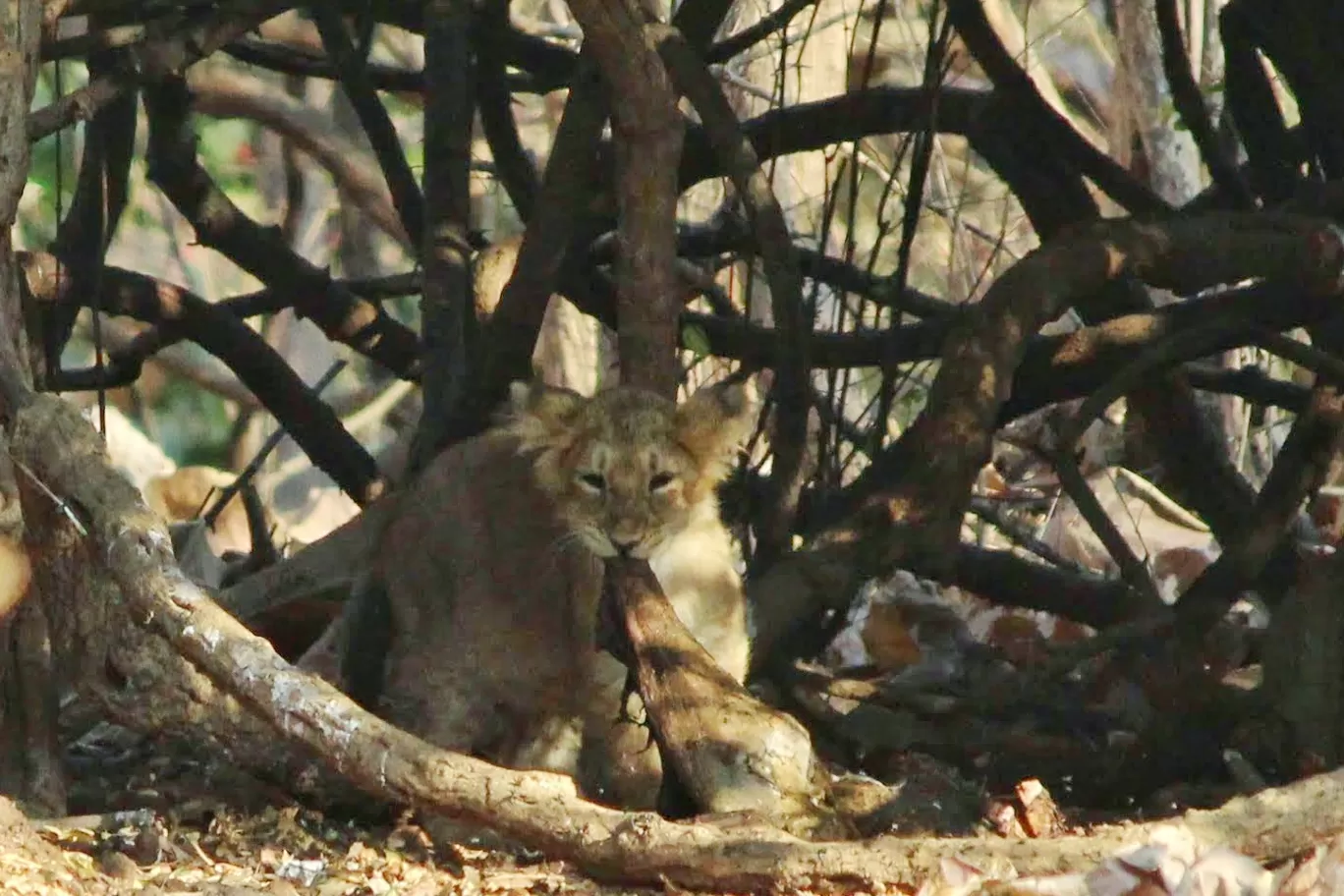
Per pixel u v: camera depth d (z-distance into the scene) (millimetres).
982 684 12484
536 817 8016
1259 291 12531
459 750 10273
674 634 9461
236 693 8422
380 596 10719
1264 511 12266
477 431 12641
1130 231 11570
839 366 13992
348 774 8234
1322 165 13617
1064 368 12852
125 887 7691
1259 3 13258
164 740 10562
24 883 7363
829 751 11742
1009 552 14312
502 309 12414
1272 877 7137
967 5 13461
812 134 14148
